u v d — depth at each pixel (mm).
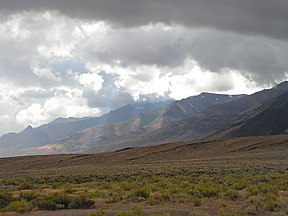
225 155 117375
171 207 28156
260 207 27094
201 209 27062
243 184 37781
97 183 50812
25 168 124500
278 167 63281
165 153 135750
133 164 106312
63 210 28234
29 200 33500
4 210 28375
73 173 76312
